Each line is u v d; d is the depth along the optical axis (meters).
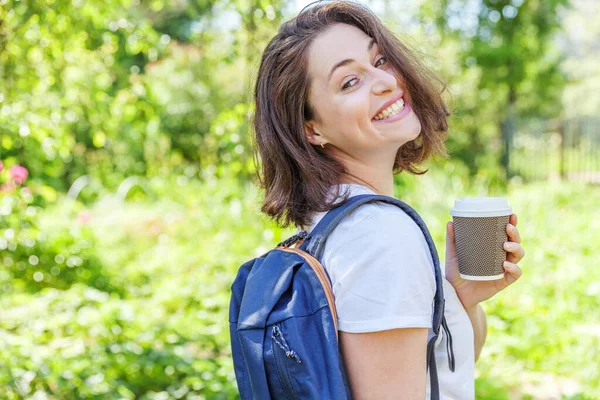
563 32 14.81
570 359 4.47
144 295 6.51
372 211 1.39
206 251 7.55
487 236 1.47
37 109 5.04
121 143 12.84
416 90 1.64
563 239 7.25
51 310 5.43
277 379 1.37
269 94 1.58
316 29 1.54
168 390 3.96
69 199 10.54
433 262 1.39
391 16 7.66
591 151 14.25
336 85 1.50
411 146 1.77
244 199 8.84
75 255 6.97
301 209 1.56
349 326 1.34
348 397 1.33
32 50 4.71
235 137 5.53
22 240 6.80
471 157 14.45
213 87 13.80
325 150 1.59
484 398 3.85
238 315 1.60
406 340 1.31
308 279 1.40
